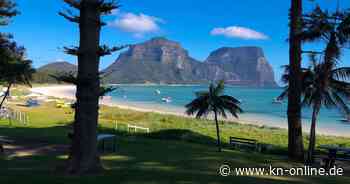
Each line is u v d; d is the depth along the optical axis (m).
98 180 9.48
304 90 18.12
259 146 23.28
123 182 9.30
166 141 22.06
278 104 110.94
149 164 12.64
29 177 9.68
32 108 59.09
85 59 10.46
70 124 32.16
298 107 18.27
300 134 18.16
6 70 21.61
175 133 27.98
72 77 10.39
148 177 10.04
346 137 38.84
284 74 19.52
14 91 119.50
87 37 10.41
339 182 11.39
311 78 17.89
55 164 11.91
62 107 62.75
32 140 18.39
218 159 14.76
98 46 10.55
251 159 15.95
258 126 47.19
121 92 189.75
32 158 13.21
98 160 10.80
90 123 10.59
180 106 94.25
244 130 39.03
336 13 16.36
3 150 14.79
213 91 21.25
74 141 10.64
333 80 16.92
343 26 16.06
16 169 10.95
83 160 10.48
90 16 10.38
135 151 15.86
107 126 32.72
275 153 22.47
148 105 96.69
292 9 17.94
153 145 18.67
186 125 40.84
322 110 88.94
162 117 48.56
